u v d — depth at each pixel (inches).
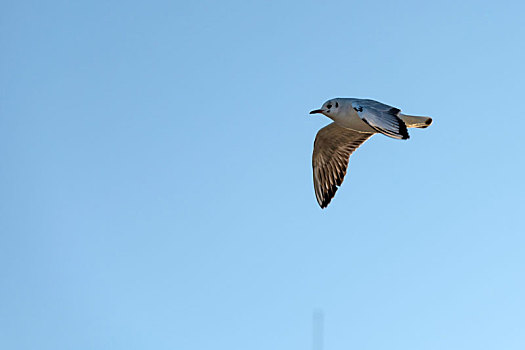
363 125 608.1
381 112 561.6
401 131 538.3
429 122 603.2
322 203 699.4
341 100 611.2
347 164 692.1
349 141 683.4
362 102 591.5
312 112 619.5
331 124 666.2
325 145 688.4
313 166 701.9
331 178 698.8
